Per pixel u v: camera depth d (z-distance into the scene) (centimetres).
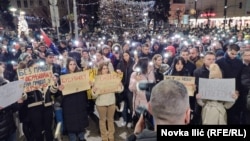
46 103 434
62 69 547
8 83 356
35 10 3278
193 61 590
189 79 423
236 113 425
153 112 139
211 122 382
